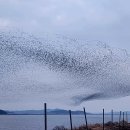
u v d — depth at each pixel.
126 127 38.34
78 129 36.53
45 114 20.84
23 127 64.38
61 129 39.50
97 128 36.62
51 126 67.19
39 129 56.25
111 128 37.22
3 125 77.38
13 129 58.84
